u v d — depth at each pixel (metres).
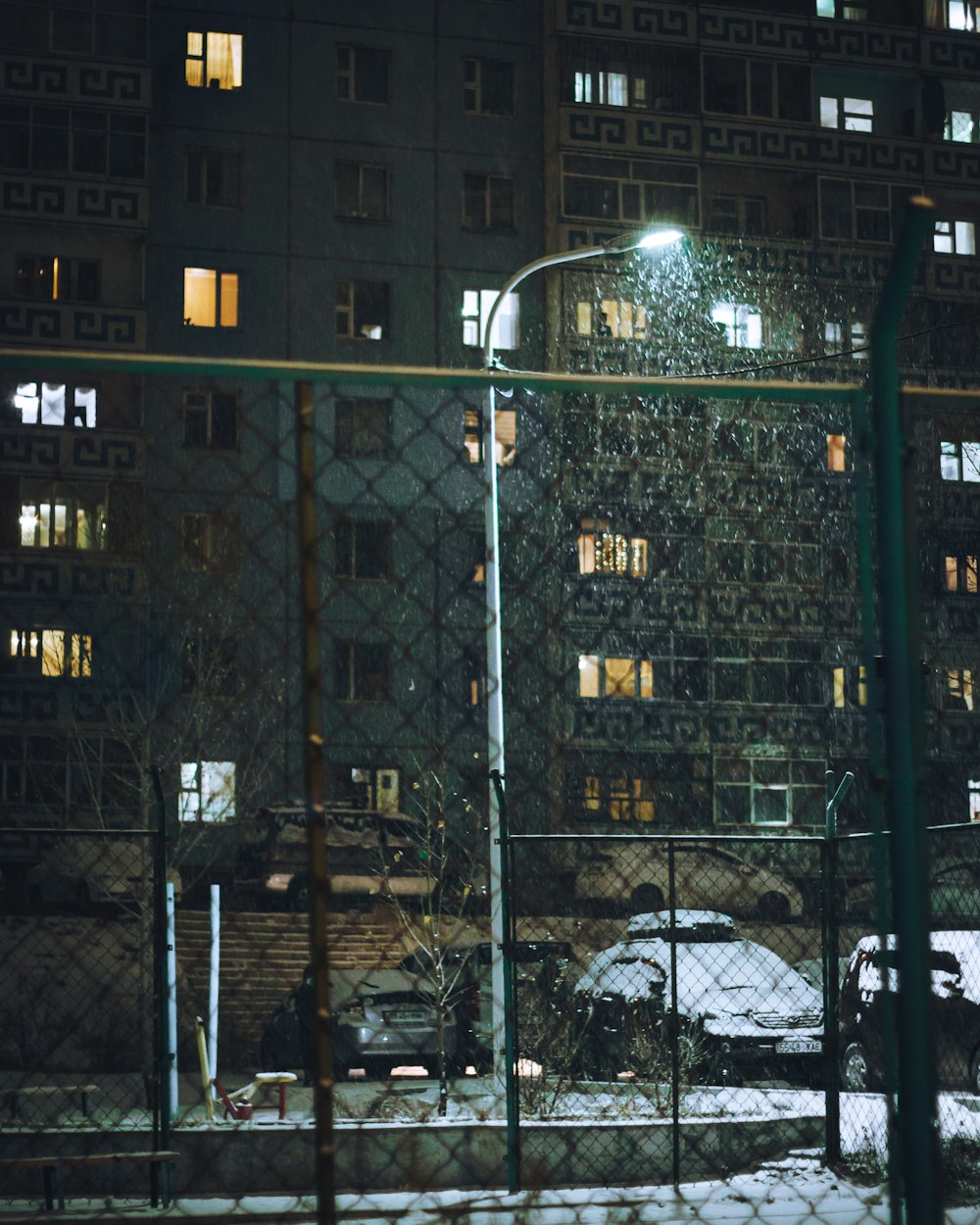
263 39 52.34
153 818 12.38
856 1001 16.25
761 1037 18.41
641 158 54.12
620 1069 17.89
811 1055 18.56
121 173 50.38
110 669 27.34
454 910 28.08
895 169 56.38
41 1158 9.59
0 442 46.12
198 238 51.12
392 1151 11.23
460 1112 15.44
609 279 53.19
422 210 52.88
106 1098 18.12
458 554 42.72
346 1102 17.14
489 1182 11.39
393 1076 19.70
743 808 44.03
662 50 54.88
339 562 41.78
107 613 24.14
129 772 38.00
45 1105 17.27
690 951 19.42
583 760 40.69
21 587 43.00
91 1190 10.86
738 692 40.97
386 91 53.16
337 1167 11.11
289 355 51.12
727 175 55.66
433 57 53.62
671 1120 12.07
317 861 4.70
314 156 52.22
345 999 19.97
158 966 11.02
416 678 41.12
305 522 4.84
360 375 4.79
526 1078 14.89
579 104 53.66
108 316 49.50
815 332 54.78
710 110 55.41
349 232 52.19
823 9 57.31
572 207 53.41
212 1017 18.27
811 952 27.59
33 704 39.25
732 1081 18.34
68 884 29.30
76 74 50.28
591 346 52.69
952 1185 10.54
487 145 53.69
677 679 40.50
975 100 57.47
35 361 4.56
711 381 4.92
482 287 53.00
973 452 48.31
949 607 44.31
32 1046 20.73
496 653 16.47
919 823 4.76
